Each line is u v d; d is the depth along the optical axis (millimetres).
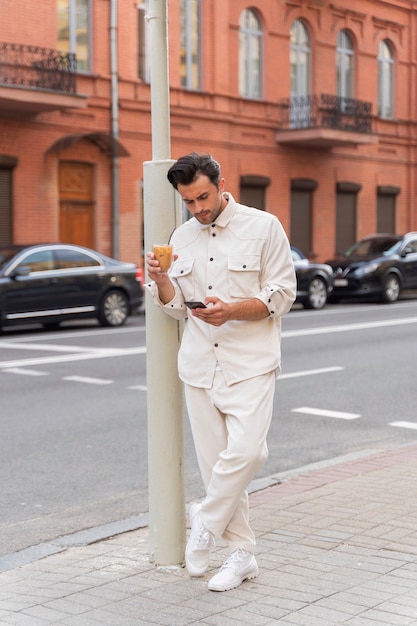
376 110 32344
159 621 3877
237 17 26922
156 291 4215
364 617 3818
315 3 29375
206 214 4066
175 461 4566
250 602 4047
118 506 6141
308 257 29812
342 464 6848
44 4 21516
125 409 9273
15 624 3910
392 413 9195
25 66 20672
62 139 21984
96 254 17969
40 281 16688
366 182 32125
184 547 4629
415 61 33875
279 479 6555
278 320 4293
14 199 21484
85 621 3910
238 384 4152
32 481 6711
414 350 13859
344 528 5109
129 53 23781
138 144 24188
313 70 29578
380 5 32094
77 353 13570
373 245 25094
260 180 27859
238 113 27141
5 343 15125
